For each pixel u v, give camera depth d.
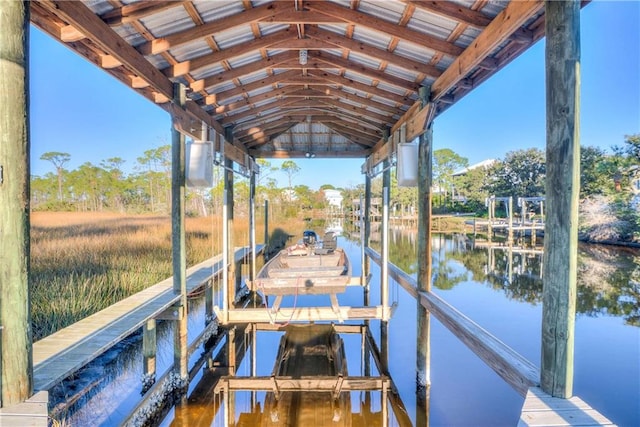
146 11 2.75
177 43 3.20
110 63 3.23
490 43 2.76
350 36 3.76
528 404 1.95
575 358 5.36
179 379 4.39
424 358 4.52
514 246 17.44
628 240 14.64
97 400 4.21
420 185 4.60
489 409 4.19
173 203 4.48
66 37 2.77
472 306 8.09
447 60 3.74
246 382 4.31
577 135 1.96
